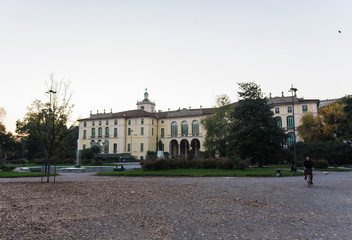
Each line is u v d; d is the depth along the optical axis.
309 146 48.16
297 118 64.56
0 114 69.06
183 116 83.88
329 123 52.12
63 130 17.94
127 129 85.56
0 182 17.97
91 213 8.51
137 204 9.98
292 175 24.39
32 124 17.59
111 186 15.49
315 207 9.56
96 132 89.25
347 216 8.24
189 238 6.13
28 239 5.96
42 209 9.08
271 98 69.00
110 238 6.09
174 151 90.19
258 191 13.55
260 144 38.78
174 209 9.13
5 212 8.59
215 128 52.84
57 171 32.31
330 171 31.73
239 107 43.03
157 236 6.25
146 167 28.47
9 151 78.50
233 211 8.84
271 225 7.22
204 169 29.31
